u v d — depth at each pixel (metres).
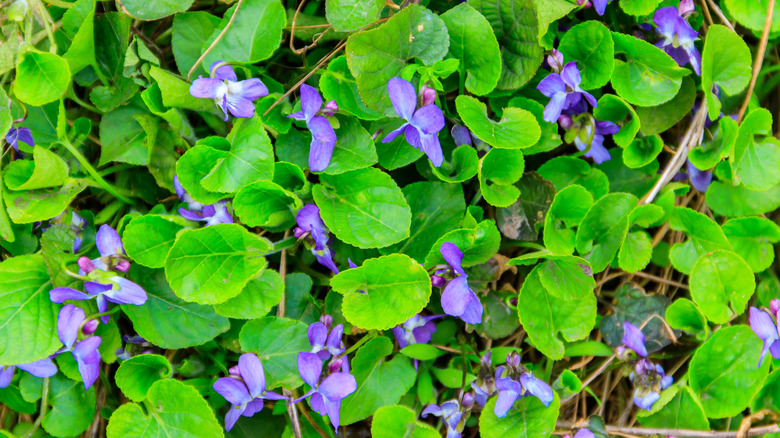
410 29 0.26
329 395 0.25
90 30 0.27
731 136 0.27
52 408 0.27
